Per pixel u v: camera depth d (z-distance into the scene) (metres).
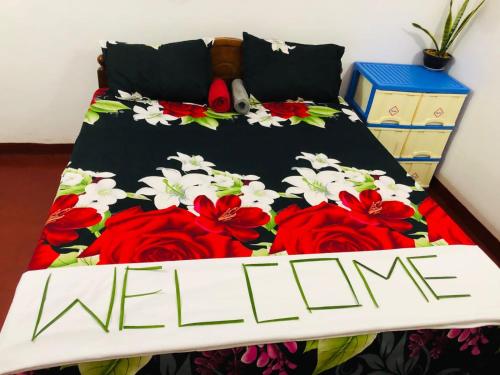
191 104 2.25
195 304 1.13
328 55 2.37
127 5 2.25
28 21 2.22
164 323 1.08
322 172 1.76
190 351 1.04
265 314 1.12
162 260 1.25
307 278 1.24
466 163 2.53
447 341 1.19
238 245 1.33
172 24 2.35
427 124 2.51
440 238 1.46
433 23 2.54
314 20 2.44
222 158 1.80
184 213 1.45
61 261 1.21
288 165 1.79
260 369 1.09
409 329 1.14
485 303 1.23
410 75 2.51
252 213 1.48
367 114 2.45
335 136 2.07
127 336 1.04
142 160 1.72
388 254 1.36
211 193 1.56
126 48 2.16
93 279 1.17
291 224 1.44
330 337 1.10
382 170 1.83
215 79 2.37
